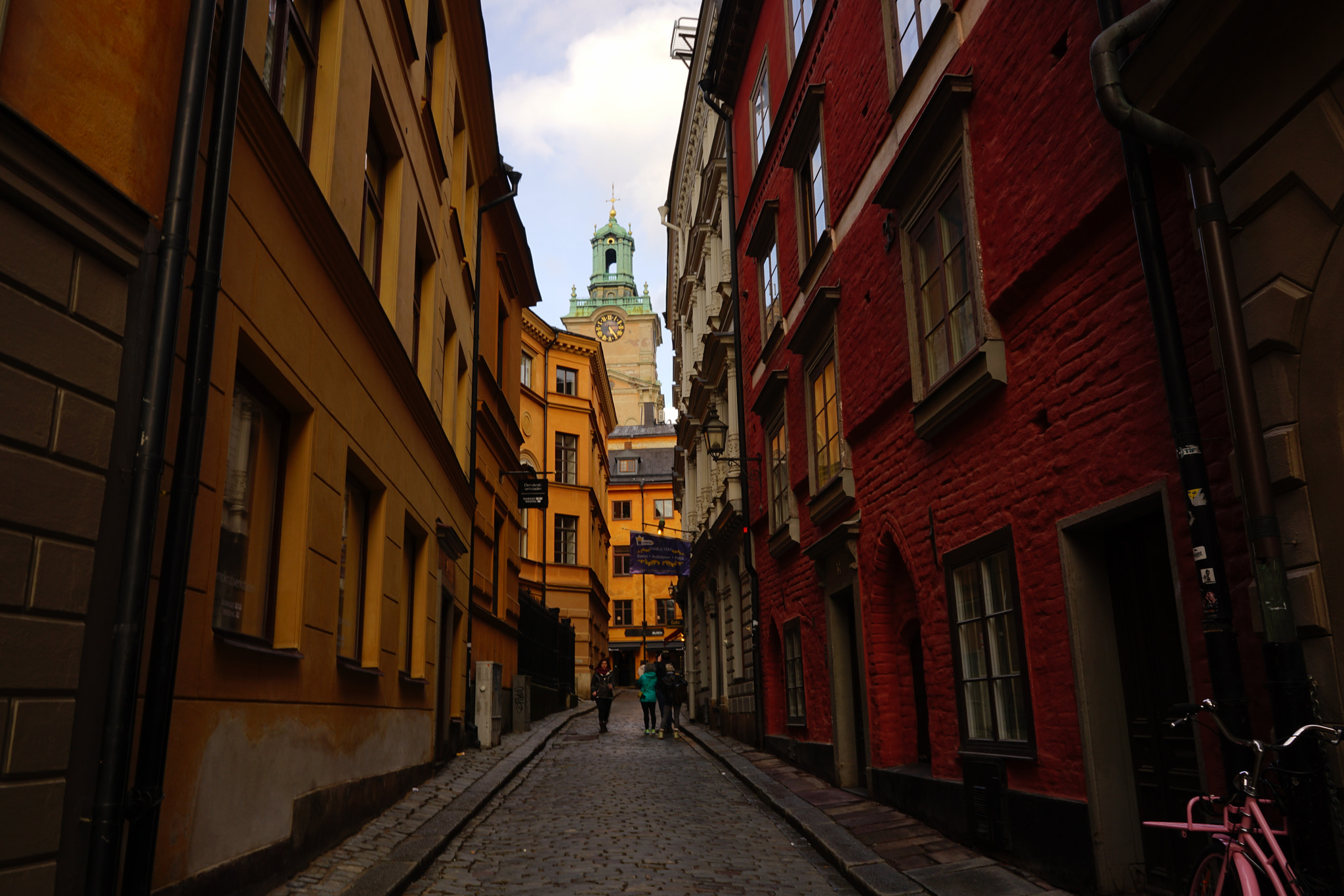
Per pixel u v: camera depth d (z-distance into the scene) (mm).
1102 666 6055
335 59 7727
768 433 15586
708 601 23547
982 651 7559
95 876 3863
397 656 9969
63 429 3906
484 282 18594
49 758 3730
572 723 25094
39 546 3752
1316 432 3992
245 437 6035
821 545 11711
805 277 12664
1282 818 4199
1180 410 4797
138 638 4117
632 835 8547
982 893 6121
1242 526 4555
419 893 6352
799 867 7320
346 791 7688
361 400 8414
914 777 8703
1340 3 3771
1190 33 4367
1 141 3615
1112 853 5766
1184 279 5031
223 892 5148
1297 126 4031
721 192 20469
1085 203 5914
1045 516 6508
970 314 7633
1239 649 4543
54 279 3912
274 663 6082
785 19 14219
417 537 11852
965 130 7566
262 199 5918
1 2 3840
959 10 7879
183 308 4828
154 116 4555
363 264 9133
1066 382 6281
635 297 97312
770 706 15703
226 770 5254
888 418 9734
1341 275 3854
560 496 39031
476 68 15570
